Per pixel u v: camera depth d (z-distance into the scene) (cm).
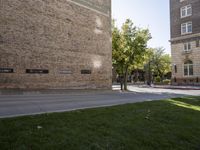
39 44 1956
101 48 2661
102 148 479
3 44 1706
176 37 4131
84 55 2411
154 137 585
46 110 937
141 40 3128
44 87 1978
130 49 3120
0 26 1695
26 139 484
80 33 2377
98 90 2527
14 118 675
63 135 532
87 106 1127
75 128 602
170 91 2781
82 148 468
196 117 874
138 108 1018
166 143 552
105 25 2750
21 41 1822
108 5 2827
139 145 526
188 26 3941
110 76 2777
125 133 597
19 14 1816
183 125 734
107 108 981
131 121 730
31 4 1906
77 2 2359
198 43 3750
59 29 2142
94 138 534
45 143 473
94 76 2527
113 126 650
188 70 3909
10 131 534
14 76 1762
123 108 997
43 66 1981
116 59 3186
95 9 2602
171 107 1092
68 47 2228
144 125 693
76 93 2188
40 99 1427
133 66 3300
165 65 6431
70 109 967
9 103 1157
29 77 1866
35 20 1931
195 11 3825
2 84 1689
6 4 1736
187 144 567
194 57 3797
